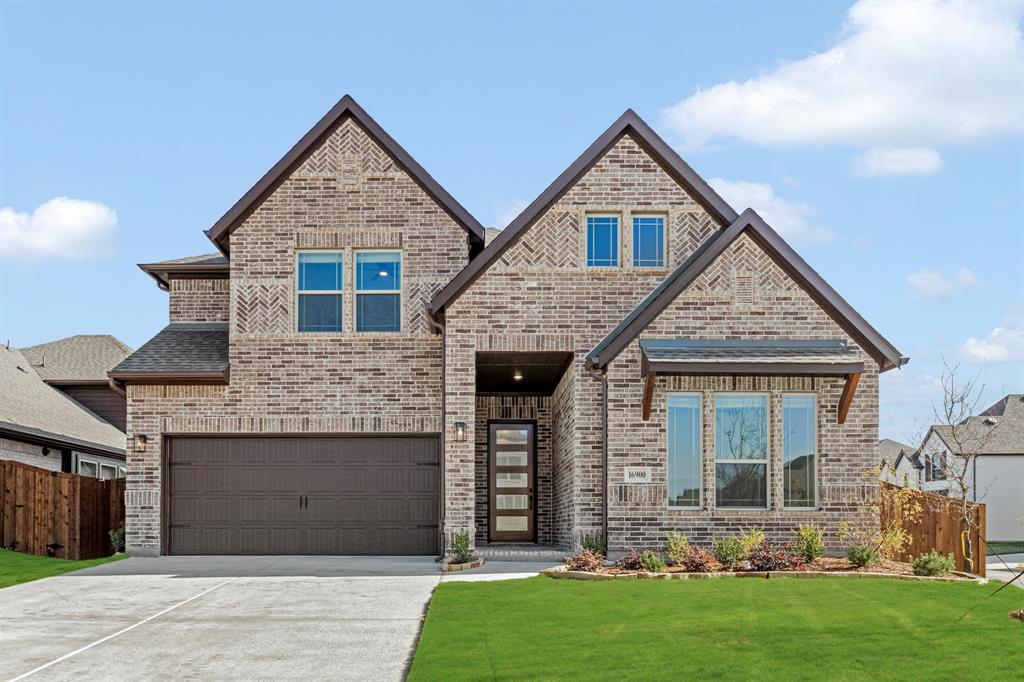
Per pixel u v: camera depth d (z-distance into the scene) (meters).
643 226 19.44
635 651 10.41
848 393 17.53
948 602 12.96
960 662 9.94
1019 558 25.28
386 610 13.24
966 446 41.91
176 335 21.64
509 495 23.53
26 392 27.11
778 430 17.86
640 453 17.77
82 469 28.03
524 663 9.99
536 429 23.73
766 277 18.20
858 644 10.65
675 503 17.84
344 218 20.50
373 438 20.39
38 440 24.47
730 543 16.19
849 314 17.98
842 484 17.77
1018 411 45.28
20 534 20.86
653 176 19.39
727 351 17.48
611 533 17.67
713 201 19.25
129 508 20.12
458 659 10.16
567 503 19.98
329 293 20.55
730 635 11.05
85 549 20.88
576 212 19.20
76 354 32.50
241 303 20.39
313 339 20.33
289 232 20.50
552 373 21.27
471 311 18.89
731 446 17.95
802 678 9.40
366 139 20.64
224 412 20.25
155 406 20.31
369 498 20.30
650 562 15.61
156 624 12.40
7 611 13.35
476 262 18.86
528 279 18.95
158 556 19.97
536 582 14.97
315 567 17.83
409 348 20.34
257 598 14.25
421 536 20.23
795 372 16.98
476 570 17.11
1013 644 10.66
